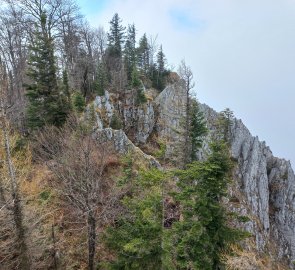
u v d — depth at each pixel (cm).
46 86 2480
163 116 4909
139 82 4794
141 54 6769
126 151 2325
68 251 1639
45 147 1767
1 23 4091
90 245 1498
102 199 1578
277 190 5288
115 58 6375
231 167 1328
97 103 4366
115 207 1633
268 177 5450
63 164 1515
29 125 2450
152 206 1356
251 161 5031
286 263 4572
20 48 4072
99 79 4878
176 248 1298
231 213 1334
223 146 1330
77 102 3466
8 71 3872
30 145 1884
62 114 2423
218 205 1276
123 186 1692
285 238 4878
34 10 3834
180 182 1437
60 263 1538
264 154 5594
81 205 1562
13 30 4088
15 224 1266
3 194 1304
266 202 4928
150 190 1546
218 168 1279
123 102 4772
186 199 1334
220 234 1263
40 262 1432
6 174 1445
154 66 6756
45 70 2511
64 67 4575
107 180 1845
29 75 2520
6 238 1406
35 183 1559
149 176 1327
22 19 3997
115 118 4231
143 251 1305
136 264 1341
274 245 4659
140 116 4688
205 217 1260
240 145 5106
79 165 1497
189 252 1283
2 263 1315
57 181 1667
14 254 1365
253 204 4703
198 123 2550
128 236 1431
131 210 1561
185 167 2353
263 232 4441
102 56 6262
